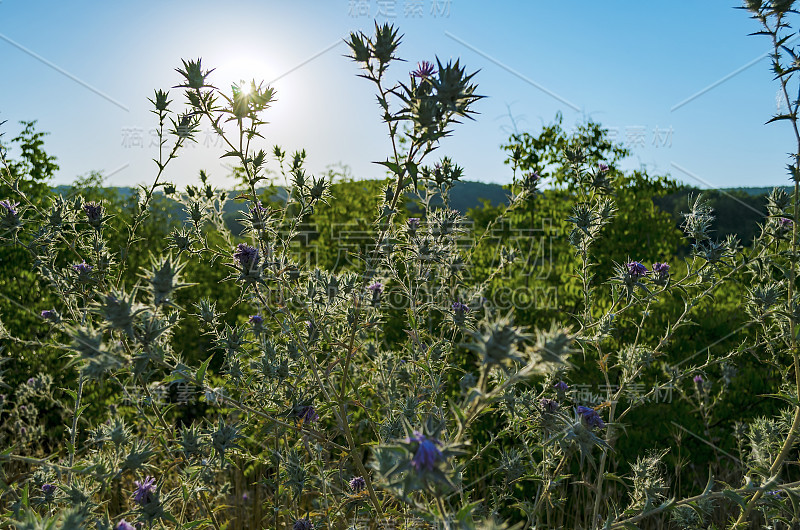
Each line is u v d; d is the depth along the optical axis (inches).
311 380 125.6
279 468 131.8
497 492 163.8
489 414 200.7
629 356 140.1
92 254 129.6
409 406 126.4
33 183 251.9
